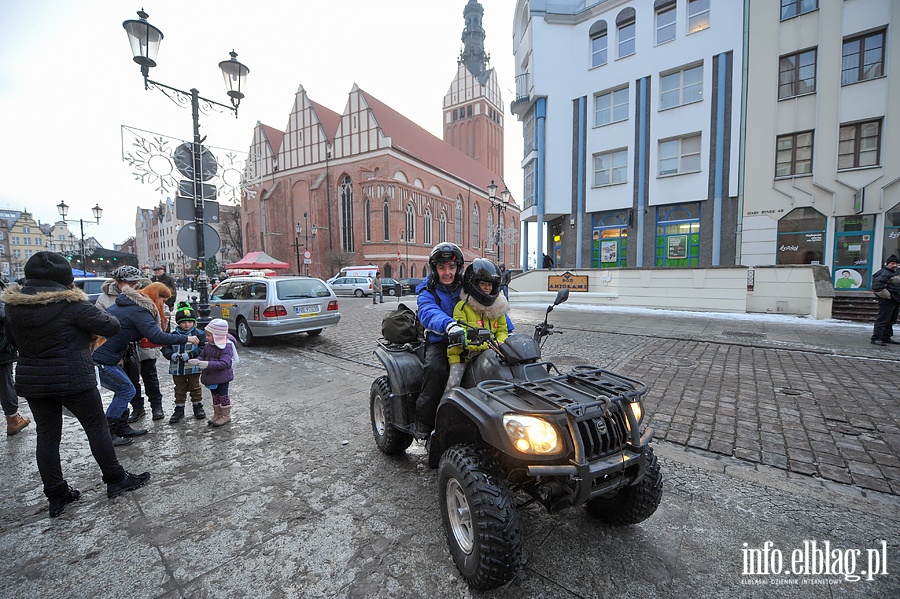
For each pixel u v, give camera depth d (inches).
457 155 2373.3
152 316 159.9
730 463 134.3
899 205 552.7
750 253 637.9
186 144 301.0
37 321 104.9
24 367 106.5
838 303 469.7
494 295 106.8
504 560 77.1
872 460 133.7
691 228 691.4
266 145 2105.1
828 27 574.2
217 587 85.0
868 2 551.5
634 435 83.7
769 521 104.0
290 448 152.1
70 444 157.2
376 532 102.5
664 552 93.3
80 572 89.7
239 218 2402.8
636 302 583.5
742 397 195.6
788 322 437.7
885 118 551.5
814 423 164.1
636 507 94.6
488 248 2509.8
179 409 179.5
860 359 270.2
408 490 122.3
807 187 597.6
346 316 573.3
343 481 127.9
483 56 2874.0
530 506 112.1
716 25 645.3
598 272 633.0
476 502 79.6
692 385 215.5
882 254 563.2
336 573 88.6
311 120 1915.6
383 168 1723.7
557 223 860.0
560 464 80.4
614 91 748.6
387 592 83.1
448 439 101.0
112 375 157.5
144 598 82.0
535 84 784.9
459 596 81.7
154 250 4185.5
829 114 579.8
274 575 88.3
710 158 663.1
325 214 1889.8
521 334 102.3
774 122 613.6
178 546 98.1
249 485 126.0
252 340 346.9
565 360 273.1
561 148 792.3
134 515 111.0
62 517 110.3
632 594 81.4
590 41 764.0
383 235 1716.3
